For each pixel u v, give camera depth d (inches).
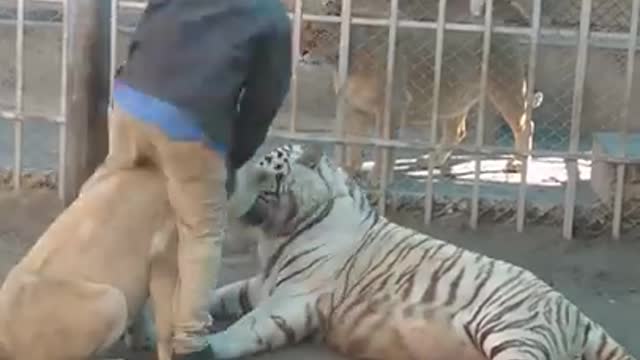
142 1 400.8
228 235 299.3
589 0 378.3
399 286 275.0
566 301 271.4
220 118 253.0
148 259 257.4
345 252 281.6
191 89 251.1
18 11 387.9
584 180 435.2
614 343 271.1
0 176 408.2
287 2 399.9
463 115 455.5
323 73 516.4
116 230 254.8
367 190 404.8
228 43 252.7
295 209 283.0
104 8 355.9
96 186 260.1
